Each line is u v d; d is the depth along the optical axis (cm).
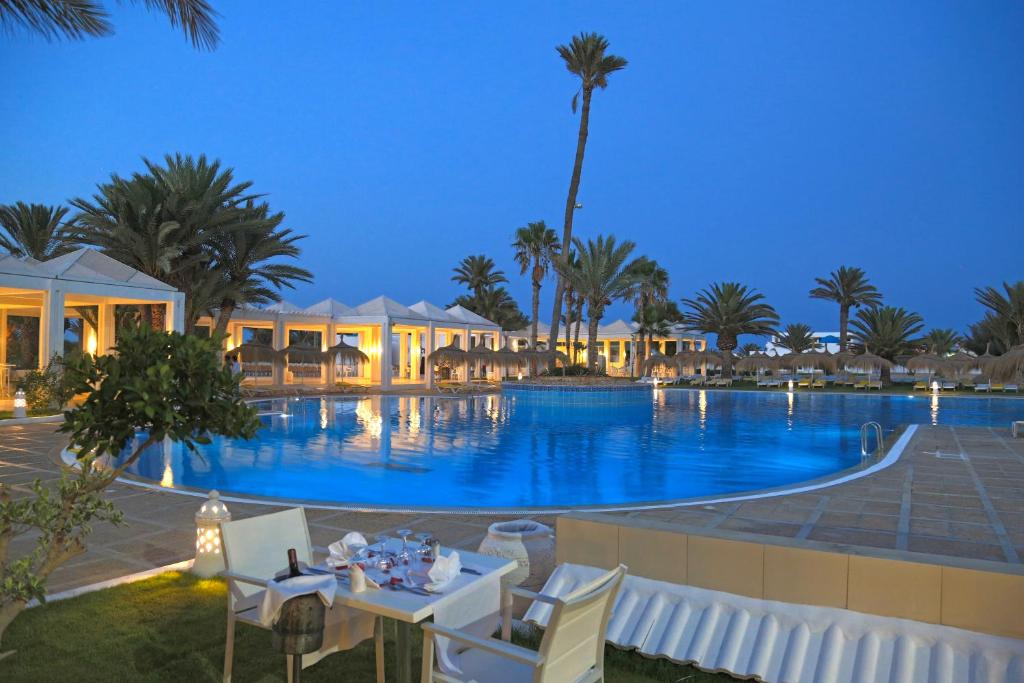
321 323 3009
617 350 5581
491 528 441
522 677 278
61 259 1856
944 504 674
